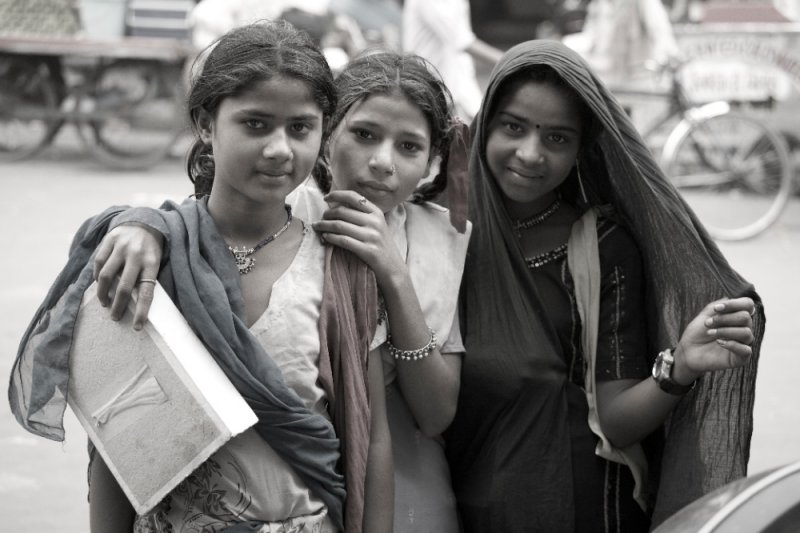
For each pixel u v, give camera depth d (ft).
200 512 6.15
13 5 33.35
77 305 6.08
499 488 7.52
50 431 6.18
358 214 6.70
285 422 6.06
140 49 32.65
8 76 33.35
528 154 7.55
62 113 33.50
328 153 7.24
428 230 7.51
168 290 6.07
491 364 7.57
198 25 31.91
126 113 33.50
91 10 35.12
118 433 5.94
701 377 7.74
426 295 7.31
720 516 5.92
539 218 8.05
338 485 6.32
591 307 7.74
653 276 7.90
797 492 6.04
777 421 15.66
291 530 6.18
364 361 6.54
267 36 6.17
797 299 21.93
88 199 29.53
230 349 5.97
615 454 7.64
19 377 6.44
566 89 7.52
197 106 6.27
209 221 6.27
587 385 7.75
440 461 7.55
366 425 6.45
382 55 7.22
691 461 7.70
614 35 29.91
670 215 7.79
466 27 25.22
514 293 7.70
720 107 28.04
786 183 27.37
